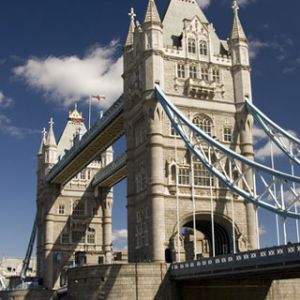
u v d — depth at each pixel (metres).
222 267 50.50
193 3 79.44
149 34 70.75
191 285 60.84
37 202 125.50
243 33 76.12
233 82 74.62
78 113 130.50
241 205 70.62
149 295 59.47
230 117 73.06
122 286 59.28
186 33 73.94
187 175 68.81
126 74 76.62
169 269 60.81
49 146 122.06
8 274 176.62
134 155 73.00
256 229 67.69
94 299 59.88
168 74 71.06
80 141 95.50
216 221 69.69
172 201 66.94
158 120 68.19
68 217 117.12
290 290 64.19
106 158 122.88
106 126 84.56
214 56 74.56
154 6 72.19
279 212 54.47
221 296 60.94
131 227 70.50
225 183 61.69
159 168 66.69
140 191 70.00
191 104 71.00
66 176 111.81
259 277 51.66
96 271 60.66
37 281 114.25
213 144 61.59
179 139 69.31
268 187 56.38
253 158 72.25
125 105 75.75
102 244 118.38
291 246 42.19
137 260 68.25
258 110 69.94
